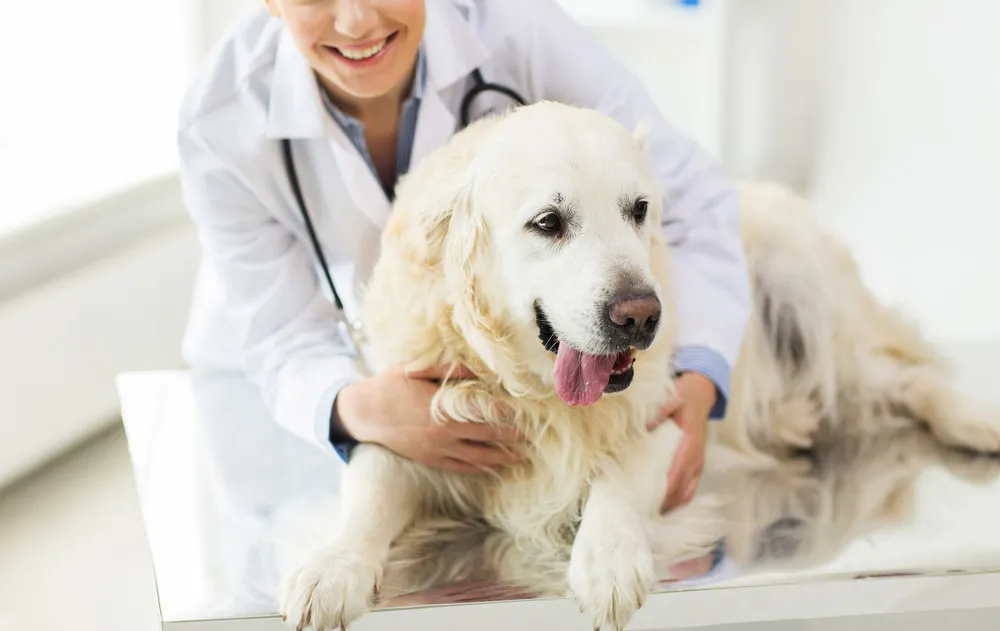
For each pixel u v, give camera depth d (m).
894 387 1.73
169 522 1.36
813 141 3.18
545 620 1.19
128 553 1.90
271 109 1.46
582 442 1.34
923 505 1.41
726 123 3.41
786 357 1.74
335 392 1.44
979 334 2.13
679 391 1.44
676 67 3.41
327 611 1.16
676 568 1.23
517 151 1.25
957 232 2.29
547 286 1.24
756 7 3.23
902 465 1.56
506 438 1.38
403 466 1.39
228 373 1.83
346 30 1.32
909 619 1.50
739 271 1.56
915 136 2.53
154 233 2.47
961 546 1.28
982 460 1.58
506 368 1.33
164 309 2.49
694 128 3.47
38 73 2.76
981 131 2.22
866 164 2.82
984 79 2.23
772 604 1.20
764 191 1.84
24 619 1.71
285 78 1.45
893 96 2.65
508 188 1.25
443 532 1.39
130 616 1.71
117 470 2.20
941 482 1.49
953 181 2.33
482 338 1.32
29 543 1.94
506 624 1.19
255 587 1.21
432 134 1.49
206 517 1.36
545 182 1.22
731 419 1.64
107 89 2.87
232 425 1.63
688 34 3.36
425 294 1.34
